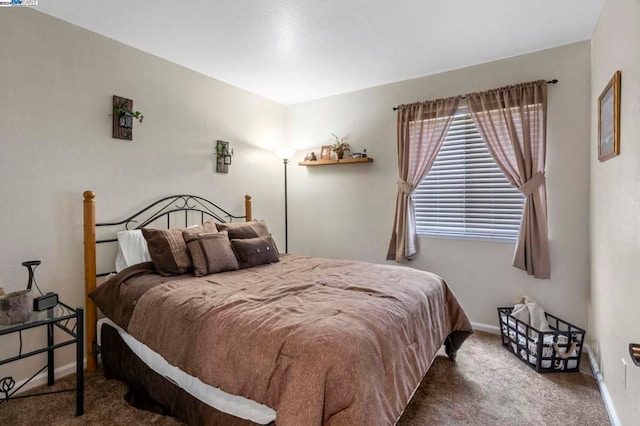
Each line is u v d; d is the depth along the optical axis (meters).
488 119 2.94
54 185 2.25
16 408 1.91
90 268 2.32
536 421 1.79
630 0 1.56
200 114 3.24
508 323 2.69
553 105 2.73
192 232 2.62
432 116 3.23
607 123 1.95
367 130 3.69
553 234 2.75
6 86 2.03
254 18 2.27
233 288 2.02
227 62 3.00
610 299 1.91
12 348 2.08
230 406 1.48
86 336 2.36
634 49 1.49
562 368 2.30
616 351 1.76
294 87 3.64
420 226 3.43
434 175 3.34
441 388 2.11
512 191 2.98
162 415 1.83
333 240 3.97
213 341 1.51
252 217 3.82
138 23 2.33
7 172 2.04
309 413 1.15
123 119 2.59
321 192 4.04
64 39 2.29
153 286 2.06
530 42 2.64
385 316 1.58
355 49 2.74
